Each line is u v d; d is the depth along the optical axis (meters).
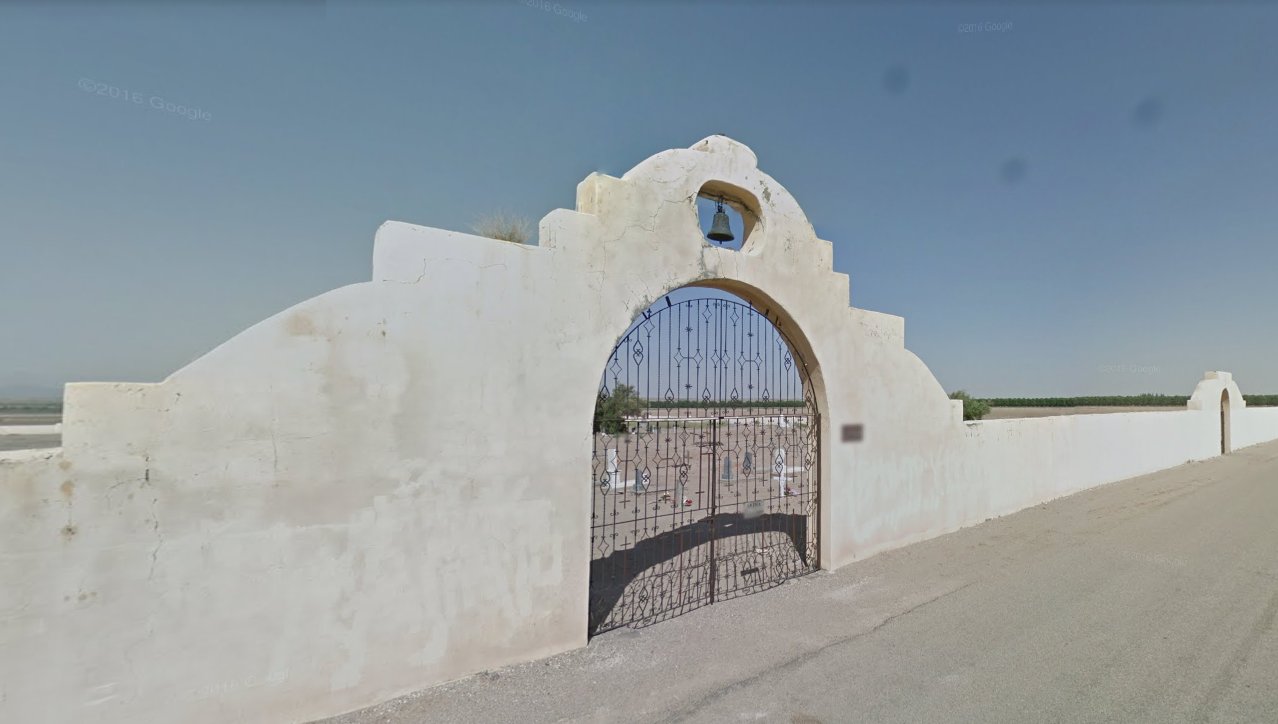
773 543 7.79
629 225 4.67
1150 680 3.96
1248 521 9.17
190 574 2.89
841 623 4.96
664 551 7.57
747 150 5.66
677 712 3.53
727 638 4.63
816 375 6.29
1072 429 11.77
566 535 4.25
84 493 2.65
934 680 3.95
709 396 5.70
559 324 4.24
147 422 2.80
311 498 3.23
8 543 2.49
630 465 14.40
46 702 2.57
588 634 4.66
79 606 2.63
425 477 3.62
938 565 6.62
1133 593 5.73
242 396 3.04
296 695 3.17
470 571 3.79
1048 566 6.63
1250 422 23.12
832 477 6.36
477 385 3.84
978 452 8.83
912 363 7.56
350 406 3.36
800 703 3.65
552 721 3.40
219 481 2.97
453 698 3.57
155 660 2.80
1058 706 3.62
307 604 3.21
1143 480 13.82
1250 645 4.52
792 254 5.95
